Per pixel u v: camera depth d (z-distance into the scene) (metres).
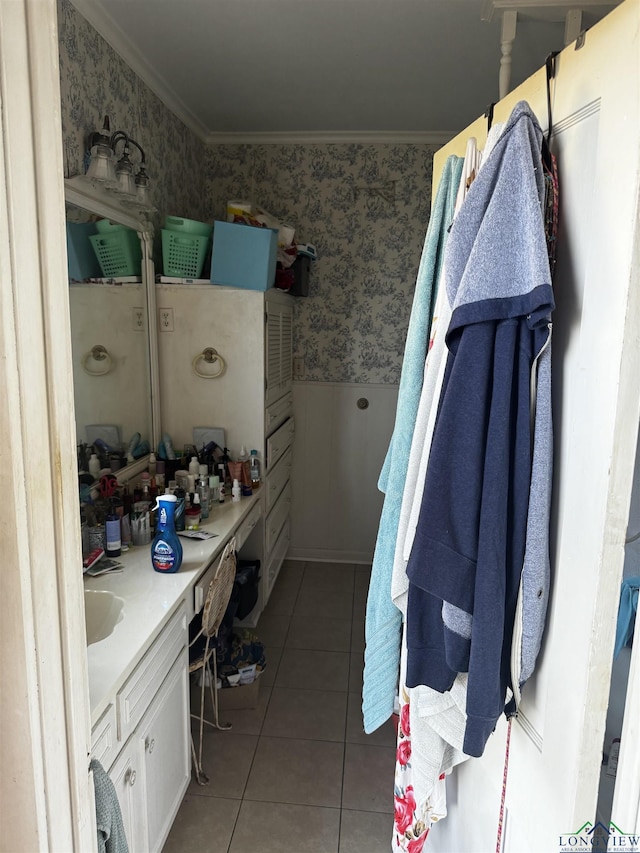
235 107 2.90
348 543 3.75
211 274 2.59
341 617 3.08
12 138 0.68
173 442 2.77
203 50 2.26
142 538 2.03
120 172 2.07
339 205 3.41
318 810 1.87
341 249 3.45
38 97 0.71
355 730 2.24
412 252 3.43
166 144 2.75
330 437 3.65
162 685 1.58
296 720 2.29
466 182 1.06
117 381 2.30
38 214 0.72
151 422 2.66
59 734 0.83
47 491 0.78
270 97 2.76
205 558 1.91
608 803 1.01
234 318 2.64
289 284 3.10
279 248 2.99
